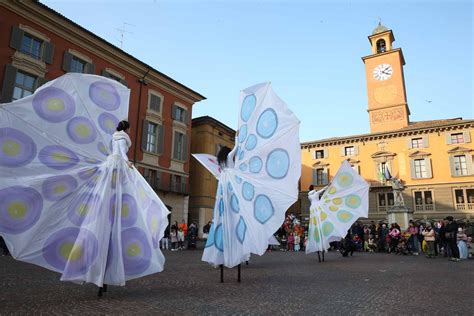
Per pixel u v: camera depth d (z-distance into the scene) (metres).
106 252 4.25
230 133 35.25
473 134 32.97
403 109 39.62
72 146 4.62
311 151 41.31
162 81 26.73
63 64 20.12
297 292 5.12
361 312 3.91
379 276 7.36
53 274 6.91
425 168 34.78
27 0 18.19
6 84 17.31
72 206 4.38
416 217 34.12
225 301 4.33
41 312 3.55
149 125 25.91
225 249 5.77
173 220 26.73
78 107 4.85
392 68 41.53
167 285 5.62
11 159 4.13
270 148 5.53
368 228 19.94
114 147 4.80
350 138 38.72
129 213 4.61
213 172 6.29
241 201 5.73
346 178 11.55
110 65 23.20
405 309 4.12
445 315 3.87
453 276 7.52
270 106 5.72
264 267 8.97
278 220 5.09
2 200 3.97
